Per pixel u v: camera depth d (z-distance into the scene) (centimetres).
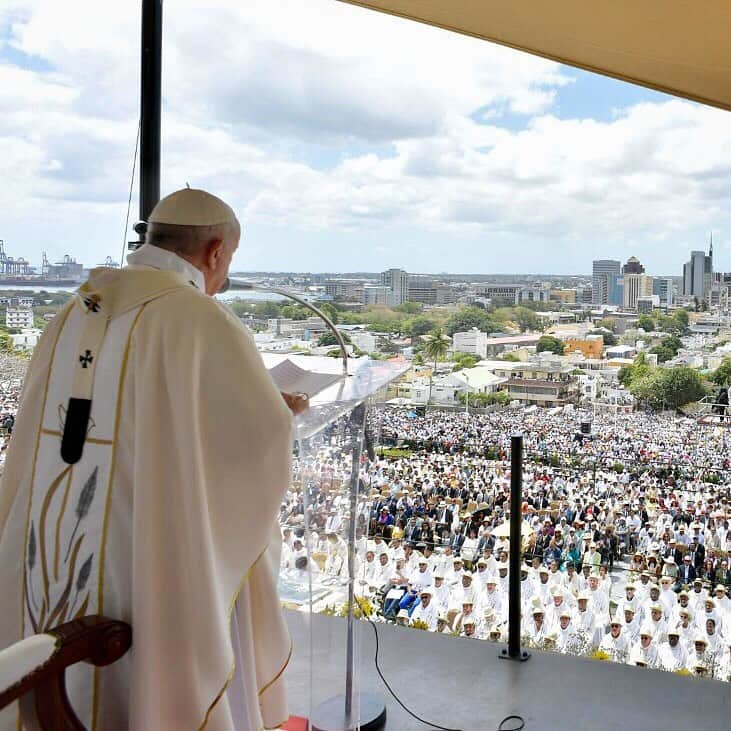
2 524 204
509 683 310
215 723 184
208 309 191
